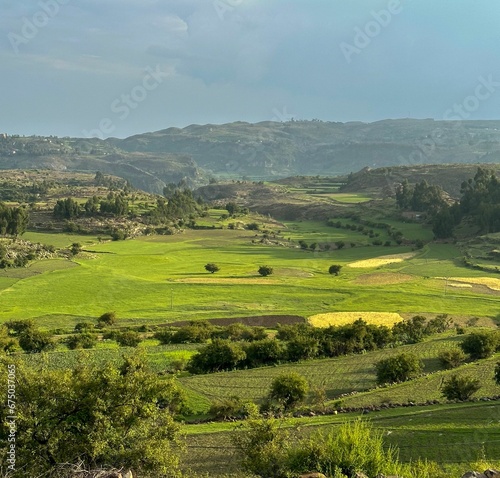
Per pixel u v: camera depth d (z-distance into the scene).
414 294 114.69
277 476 23.61
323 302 110.44
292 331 80.75
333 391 57.75
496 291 117.62
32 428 21.94
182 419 48.34
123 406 23.62
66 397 23.00
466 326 91.38
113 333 83.62
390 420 42.16
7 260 139.00
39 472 20.94
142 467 22.98
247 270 144.75
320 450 22.47
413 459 33.44
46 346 75.06
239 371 65.38
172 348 76.75
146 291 119.19
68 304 107.56
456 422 40.75
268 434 26.19
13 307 104.12
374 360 69.00
